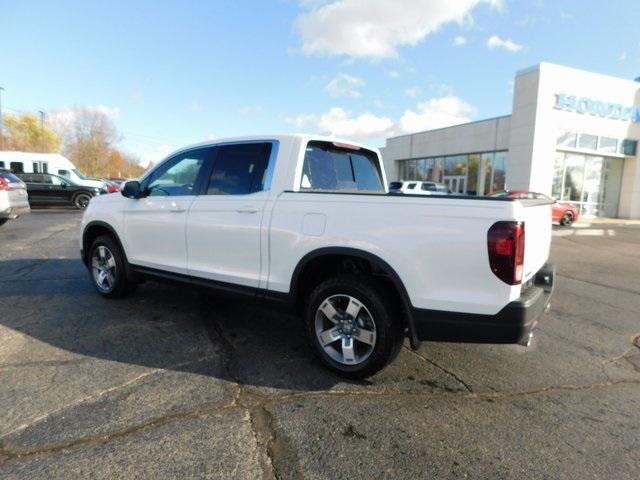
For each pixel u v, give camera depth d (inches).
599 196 955.3
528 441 98.6
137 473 83.6
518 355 149.0
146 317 174.4
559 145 868.6
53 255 309.6
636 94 921.5
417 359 142.9
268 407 109.8
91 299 197.3
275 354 142.5
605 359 148.1
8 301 192.5
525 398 118.9
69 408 105.7
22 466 84.4
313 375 128.3
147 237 175.0
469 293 107.0
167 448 91.6
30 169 826.8
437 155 1142.3
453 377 130.4
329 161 153.9
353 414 107.8
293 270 131.2
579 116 873.5
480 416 108.9
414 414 108.8
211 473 84.5
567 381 130.1
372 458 91.0
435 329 112.2
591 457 93.4
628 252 418.6
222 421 102.5
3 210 383.2
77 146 2785.4
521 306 103.5
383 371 133.0
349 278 123.2
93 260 200.8
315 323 130.2
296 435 98.1
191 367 130.8
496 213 104.0
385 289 121.5
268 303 139.6
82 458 87.4
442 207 109.3
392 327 118.6
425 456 92.2
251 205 140.6
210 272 152.9
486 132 981.8
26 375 122.5
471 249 105.7
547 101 839.1
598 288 257.8
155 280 175.3
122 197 188.5
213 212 150.8
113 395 112.7
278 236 133.4
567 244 476.1
